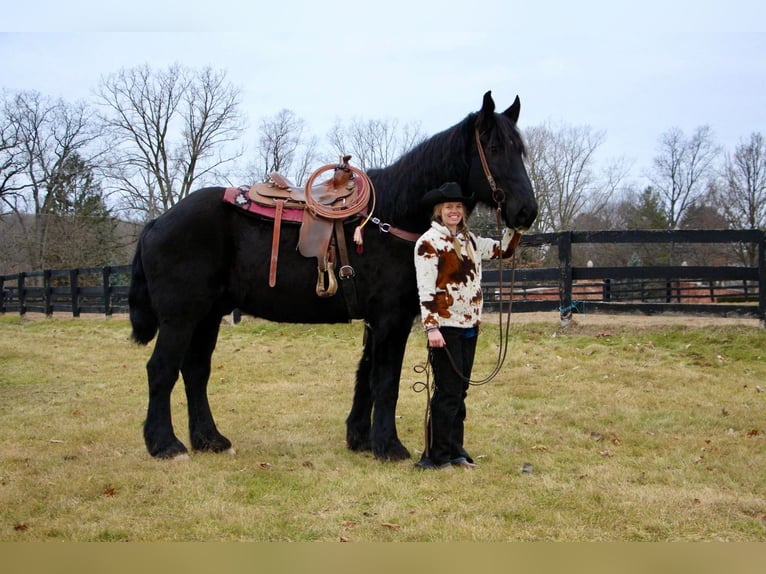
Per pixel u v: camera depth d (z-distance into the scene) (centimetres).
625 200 4509
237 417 530
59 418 532
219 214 402
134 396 627
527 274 865
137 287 425
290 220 394
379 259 386
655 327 795
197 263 398
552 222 3509
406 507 321
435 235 363
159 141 2923
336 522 304
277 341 959
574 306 836
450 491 342
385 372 396
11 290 1817
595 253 3091
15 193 3072
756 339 727
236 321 1104
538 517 307
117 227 3266
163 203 2934
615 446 433
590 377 642
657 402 546
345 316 404
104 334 1169
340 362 787
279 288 396
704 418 495
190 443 429
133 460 402
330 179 411
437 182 386
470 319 371
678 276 791
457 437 397
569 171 3528
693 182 3756
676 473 372
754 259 2633
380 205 392
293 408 562
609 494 336
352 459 406
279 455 420
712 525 298
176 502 330
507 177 370
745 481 359
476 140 379
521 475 371
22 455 420
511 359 725
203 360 430
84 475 373
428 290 358
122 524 302
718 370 662
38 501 333
